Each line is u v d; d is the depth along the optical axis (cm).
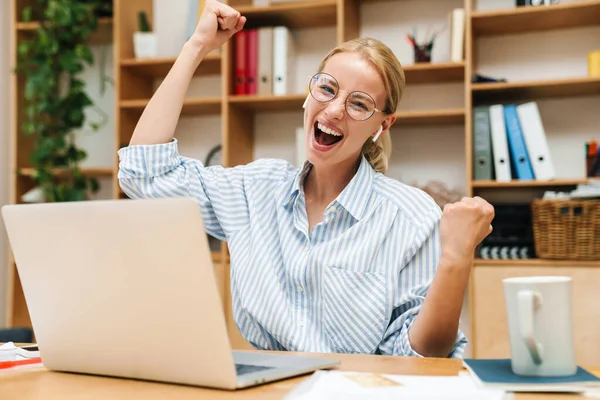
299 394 76
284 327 134
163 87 153
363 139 144
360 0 313
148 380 90
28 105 349
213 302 79
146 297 84
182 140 341
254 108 320
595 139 290
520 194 299
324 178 147
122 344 89
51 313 95
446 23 306
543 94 289
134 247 83
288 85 305
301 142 296
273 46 302
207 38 153
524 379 80
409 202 140
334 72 142
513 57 300
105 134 355
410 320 127
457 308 111
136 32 331
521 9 269
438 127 308
